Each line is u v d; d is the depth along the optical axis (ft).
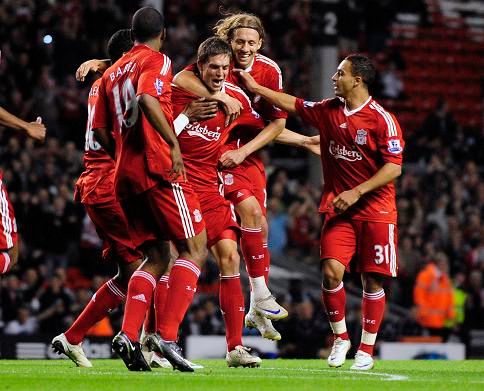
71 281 158.10
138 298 64.44
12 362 84.94
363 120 76.07
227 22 79.36
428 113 242.78
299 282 147.02
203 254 67.26
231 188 80.07
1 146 172.76
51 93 185.26
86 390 52.60
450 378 66.18
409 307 171.63
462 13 284.41
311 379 60.54
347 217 77.15
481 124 252.42
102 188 76.79
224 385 55.57
